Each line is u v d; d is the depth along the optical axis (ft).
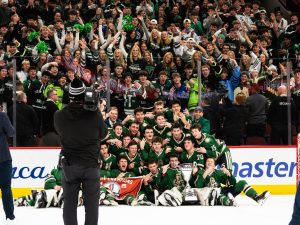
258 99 47.42
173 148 41.14
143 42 51.65
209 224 32.73
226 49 51.16
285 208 38.34
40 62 49.01
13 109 44.55
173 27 55.57
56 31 53.67
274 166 45.62
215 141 40.70
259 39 56.49
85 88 25.23
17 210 37.37
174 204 38.93
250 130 47.78
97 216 25.27
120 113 46.73
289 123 46.83
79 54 48.75
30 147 44.37
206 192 39.27
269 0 71.31
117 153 40.96
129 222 33.32
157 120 42.27
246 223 33.09
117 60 48.80
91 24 54.90
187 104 47.50
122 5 60.03
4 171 31.96
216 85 47.34
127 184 39.86
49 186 38.88
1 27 56.34
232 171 44.50
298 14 69.10
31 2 59.77
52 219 34.14
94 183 25.22
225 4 62.95
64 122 25.12
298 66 51.75
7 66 46.85
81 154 25.11
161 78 47.57
